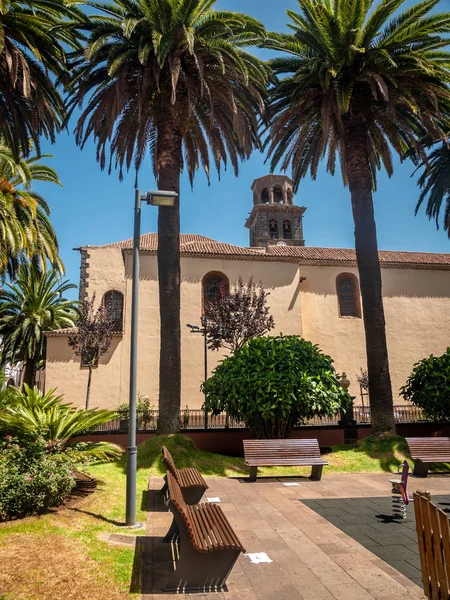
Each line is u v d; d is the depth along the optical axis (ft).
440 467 37.86
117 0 44.34
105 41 42.16
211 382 43.01
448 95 48.44
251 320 61.36
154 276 85.92
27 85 44.62
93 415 29.63
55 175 78.13
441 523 10.90
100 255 96.53
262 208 160.35
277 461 32.76
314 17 48.26
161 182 46.65
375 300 48.01
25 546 16.44
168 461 23.89
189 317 84.38
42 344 102.58
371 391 46.57
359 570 15.79
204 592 14.02
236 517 22.84
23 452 23.77
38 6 47.50
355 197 50.88
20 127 53.78
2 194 56.65
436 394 45.19
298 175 62.13
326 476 35.29
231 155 55.93
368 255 49.03
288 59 52.95
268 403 38.83
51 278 106.93
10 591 12.85
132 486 21.35
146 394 80.02
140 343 81.97
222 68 41.50
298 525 21.34
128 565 15.85
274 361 40.96
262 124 57.52
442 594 10.87
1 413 27.45
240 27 46.88
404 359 92.53
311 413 41.68
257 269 89.45
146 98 47.37
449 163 73.77
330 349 90.33
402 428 51.65
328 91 49.75
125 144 54.29
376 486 31.12
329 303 92.84
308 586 14.48
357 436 49.24
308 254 97.86
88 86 46.44
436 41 49.08
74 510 22.44
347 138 52.65
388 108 49.98
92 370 81.10
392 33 48.19
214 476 34.40
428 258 102.47
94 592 13.46
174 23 43.60
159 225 45.73
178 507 14.37
